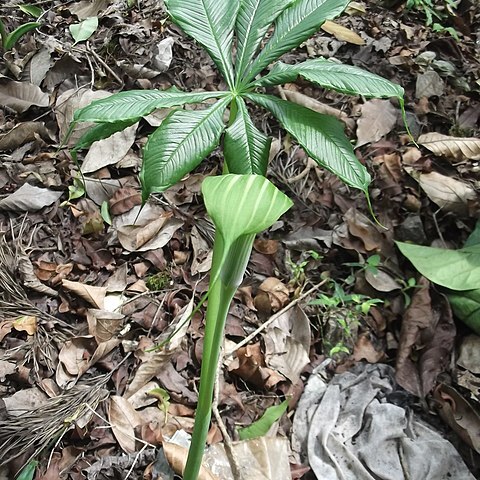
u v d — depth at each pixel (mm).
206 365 582
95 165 1239
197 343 1040
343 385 1020
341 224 1206
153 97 527
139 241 1149
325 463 920
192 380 1006
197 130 499
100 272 1136
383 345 1084
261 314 1103
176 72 1431
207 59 1463
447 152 1294
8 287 1089
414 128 1365
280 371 1019
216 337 554
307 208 1236
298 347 1042
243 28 558
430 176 1225
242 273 501
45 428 912
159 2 1612
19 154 1294
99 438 928
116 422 938
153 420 957
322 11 542
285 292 1104
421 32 1636
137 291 1111
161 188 478
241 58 549
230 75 549
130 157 1271
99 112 511
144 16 1576
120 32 1505
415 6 1712
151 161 483
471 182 1257
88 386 985
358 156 1309
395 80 1477
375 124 1337
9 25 1554
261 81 537
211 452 896
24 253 1126
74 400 957
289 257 1175
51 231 1190
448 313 1055
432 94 1436
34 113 1357
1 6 1608
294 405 1002
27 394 971
